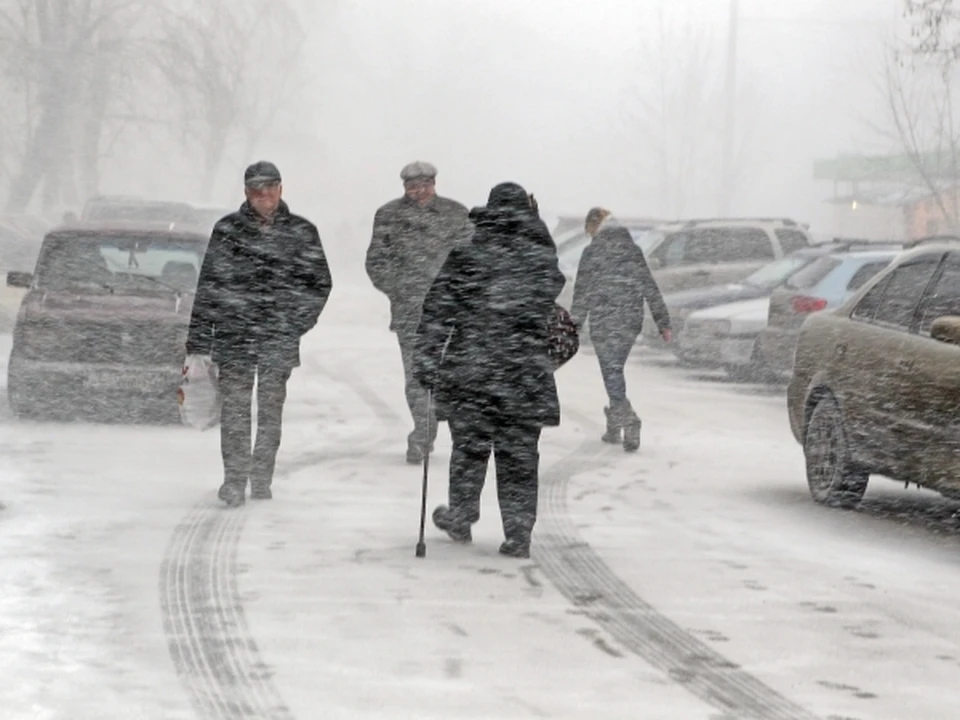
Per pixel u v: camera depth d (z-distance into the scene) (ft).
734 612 40.57
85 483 58.18
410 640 36.76
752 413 91.35
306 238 54.49
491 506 56.13
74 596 40.16
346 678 33.45
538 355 46.32
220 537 48.47
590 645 36.76
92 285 77.46
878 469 55.21
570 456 70.54
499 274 46.01
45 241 79.20
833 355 58.34
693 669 34.91
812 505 58.95
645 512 55.83
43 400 75.72
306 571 43.91
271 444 55.57
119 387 75.15
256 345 54.03
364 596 41.11
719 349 108.78
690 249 133.80
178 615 38.52
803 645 37.32
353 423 78.89
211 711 30.89
